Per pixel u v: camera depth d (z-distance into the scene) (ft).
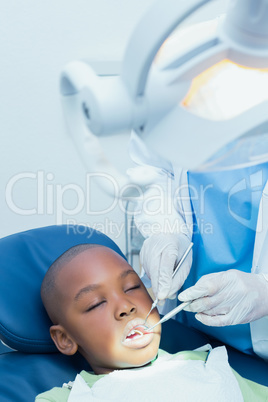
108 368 3.96
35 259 4.61
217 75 1.98
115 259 4.18
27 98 7.07
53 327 4.11
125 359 3.80
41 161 7.40
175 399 3.47
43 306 4.38
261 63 1.90
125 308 3.84
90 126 1.91
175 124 1.95
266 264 3.99
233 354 4.37
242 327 4.21
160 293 3.96
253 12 1.80
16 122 7.18
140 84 1.81
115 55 7.04
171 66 1.91
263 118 1.85
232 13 1.85
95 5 6.81
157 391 3.52
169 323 4.72
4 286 4.34
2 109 7.09
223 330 4.30
